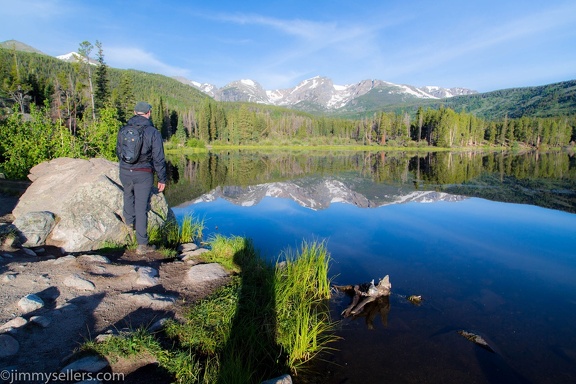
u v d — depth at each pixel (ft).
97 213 22.24
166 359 11.13
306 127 360.89
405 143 307.78
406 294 20.59
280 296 18.03
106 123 46.16
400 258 26.50
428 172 96.99
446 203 49.73
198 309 14.89
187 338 12.81
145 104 19.79
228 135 304.09
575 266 24.99
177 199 52.24
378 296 19.90
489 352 14.92
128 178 20.10
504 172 96.53
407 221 38.24
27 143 40.73
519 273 23.65
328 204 48.91
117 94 191.93
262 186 65.72
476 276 23.17
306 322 15.15
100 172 24.71
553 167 113.70
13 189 34.88
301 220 38.55
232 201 50.90
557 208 46.01
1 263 16.42
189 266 20.62
